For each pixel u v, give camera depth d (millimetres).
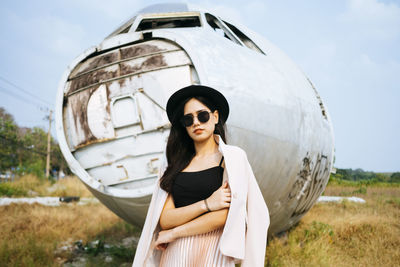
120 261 4762
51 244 5320
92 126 3402
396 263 4508
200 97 1665
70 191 15477
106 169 3350
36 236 5754
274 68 4398
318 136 4781
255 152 3545
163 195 1668
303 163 4340
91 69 3604
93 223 7074
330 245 5254
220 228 1537
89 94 3488
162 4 4805
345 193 18172
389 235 5656
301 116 4316
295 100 4301
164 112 3225
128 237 6293
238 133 3352
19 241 5223
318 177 5059
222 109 1747
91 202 11492
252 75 3791
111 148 3334
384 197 14562
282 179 4035
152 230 1614
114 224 7082
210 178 1577
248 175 1572
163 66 3346
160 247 1625
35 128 45469
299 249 4789
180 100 1718
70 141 3572
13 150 38500
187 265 1474
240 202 1462
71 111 3590
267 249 4824
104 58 3600
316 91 5781
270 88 3926
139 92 3318
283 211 4598
